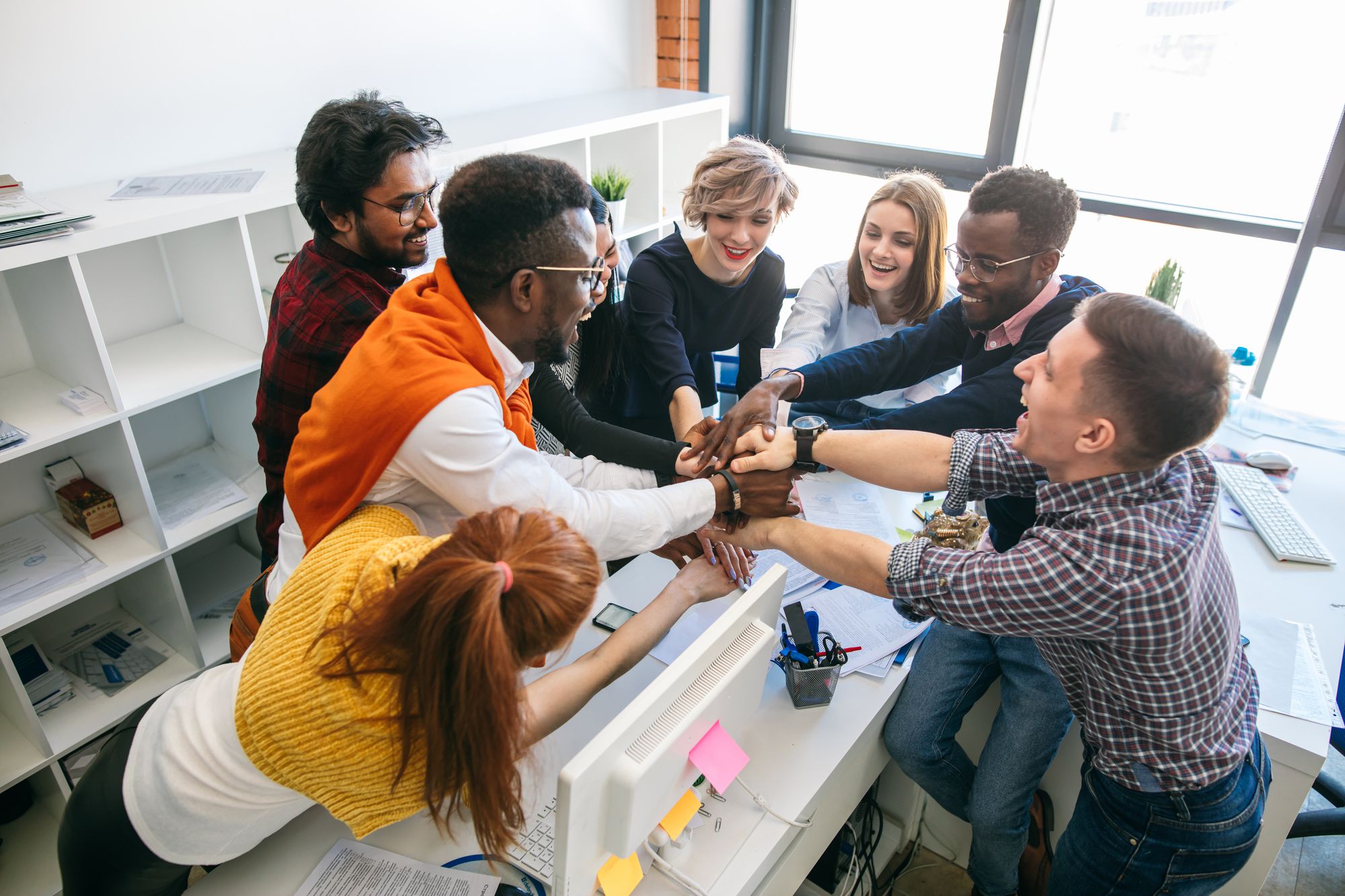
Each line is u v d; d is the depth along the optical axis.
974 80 3.67
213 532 2.25
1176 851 1.36
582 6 3.40
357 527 1.14
